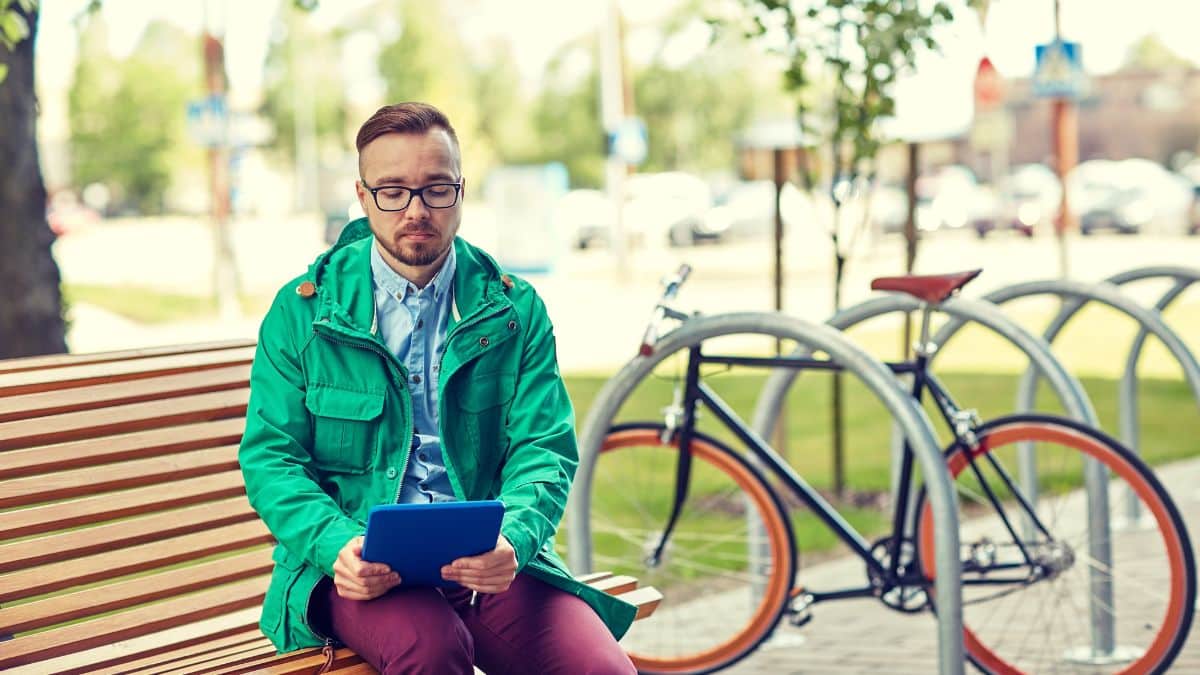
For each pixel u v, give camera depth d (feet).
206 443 12.01
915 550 15.31
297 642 9.98
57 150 216.74
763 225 126.52
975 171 208.95
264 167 215.51
